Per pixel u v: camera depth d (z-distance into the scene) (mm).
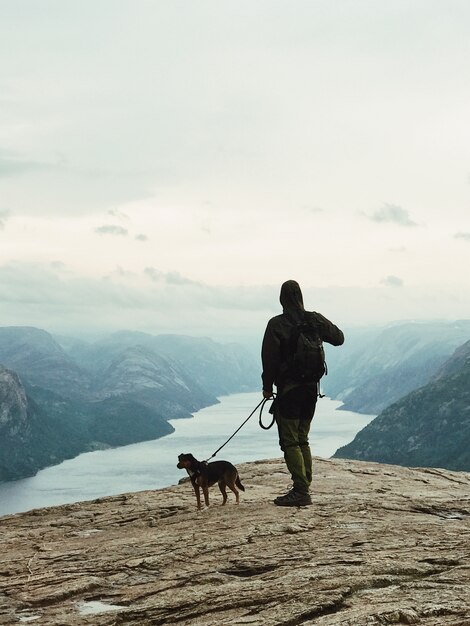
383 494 8633
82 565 6395
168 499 8938
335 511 7652
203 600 5383
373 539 6523
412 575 5613
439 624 4734
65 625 5242
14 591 5941
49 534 7758
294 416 7777
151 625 5203
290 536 6746
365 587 5398
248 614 5160
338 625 4801
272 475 10211
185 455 8211
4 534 7938
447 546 6199
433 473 10375
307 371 7598
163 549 6656
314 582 5484
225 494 8320
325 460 11227
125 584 5914
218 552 6438
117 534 7484
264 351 7629
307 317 7645
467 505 7965
